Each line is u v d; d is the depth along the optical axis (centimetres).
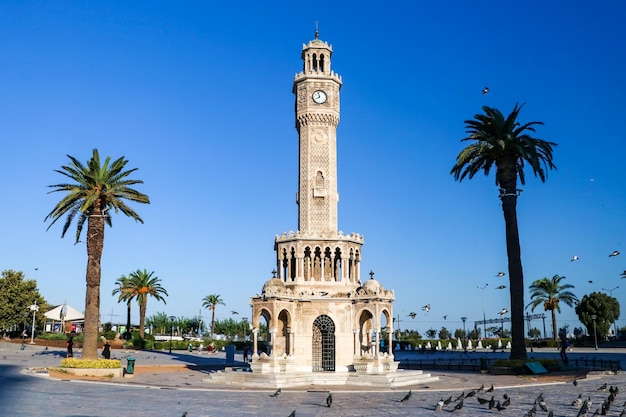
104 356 6731
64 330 15262
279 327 6819
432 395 4819
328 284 7006
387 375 5984
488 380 6000
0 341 12231
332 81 7694
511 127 7100
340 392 5162
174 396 4575
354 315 6706
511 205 7100
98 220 6506
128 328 13900
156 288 13800
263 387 5631
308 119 7581
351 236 7262
